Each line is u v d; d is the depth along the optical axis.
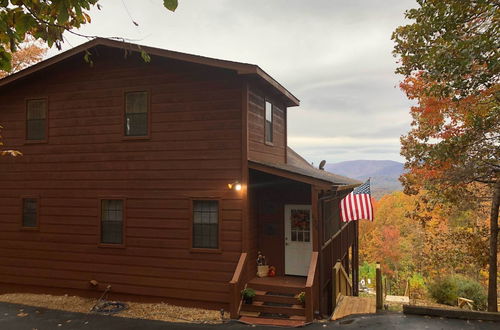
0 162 13.07
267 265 12.22
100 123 12.00
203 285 10.76
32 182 12.66
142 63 11.69
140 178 11.53
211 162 10.92
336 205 14.48
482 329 8.62
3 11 3.80
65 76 12.45
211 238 10.93
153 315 10.20
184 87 11.27
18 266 12.65
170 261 11.12
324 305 11.81
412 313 9.95
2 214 12.96
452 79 9.34
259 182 12.20
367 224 59.00
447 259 17.28
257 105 11.92
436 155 11.68
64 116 12.41
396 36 12.53
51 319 10.01
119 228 11.80
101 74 12.09
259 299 10.47
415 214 18.23
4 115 13.10
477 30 9.52
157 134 11.44
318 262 10.61
